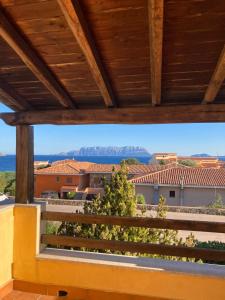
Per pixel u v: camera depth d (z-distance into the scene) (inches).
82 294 124.9
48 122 133.0
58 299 121.1
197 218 634.8
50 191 1037.2
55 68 108.3
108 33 89.7
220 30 86.2
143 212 260.7
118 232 206.7
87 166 1168.8
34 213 133.3
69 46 96.3
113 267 122.0
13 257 134.6
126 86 119.0
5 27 84.4
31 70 104.8
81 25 81.0
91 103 134.5
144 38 91.4
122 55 99.9
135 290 119.8
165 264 122.1
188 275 114.9
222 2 76.8
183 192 816.3
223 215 679.1
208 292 113.0
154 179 845.8
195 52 96.3
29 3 79.7
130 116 127.0
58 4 74.9
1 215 126.9
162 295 117.3
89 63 98.4
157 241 217.8
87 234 204.7
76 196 964.6
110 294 122.2
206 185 794.2
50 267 129.7
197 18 82.4
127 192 241.9
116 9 80.7
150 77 112.1
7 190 885.8
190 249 120.0
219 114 119.9
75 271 126.4
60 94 120.8
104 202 239.6
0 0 78.9
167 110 124.1
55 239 135.0
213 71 105.8
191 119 122.2
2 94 121.7
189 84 115.0
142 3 78.5
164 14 81.2
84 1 78.2
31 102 135.0
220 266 120.3
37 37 92.4
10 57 103.4
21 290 131.5
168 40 91.4
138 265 121.1
